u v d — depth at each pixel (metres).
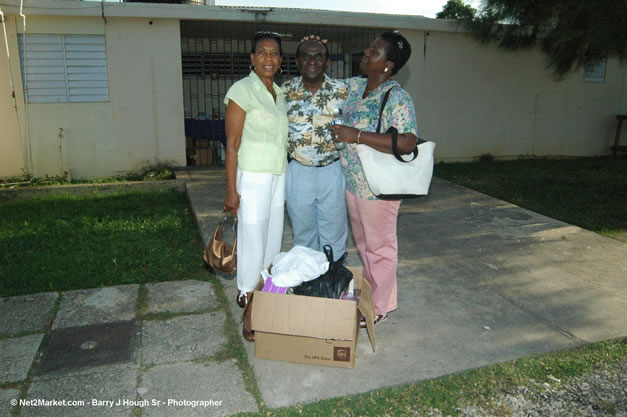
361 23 8.95
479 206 6.54
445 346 3.03
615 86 11.19
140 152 8.74
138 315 3.40
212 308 3.52
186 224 5.79
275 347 2.80
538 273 4.19
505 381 2.71
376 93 2.77
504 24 8.91
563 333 3.20
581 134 11.27
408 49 2.75
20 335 3.13
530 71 10.52
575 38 7.27
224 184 7.53
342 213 3.34
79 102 8.29
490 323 3.32
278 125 2.84
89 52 8.19
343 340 2.70
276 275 2.79
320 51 2.90
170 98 8.68
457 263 4.42
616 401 2.58
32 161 8.26
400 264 4.39
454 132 10.36
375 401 2.53
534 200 6.95
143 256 4.61
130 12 8.01
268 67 2.76
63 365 2.80
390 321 3.33
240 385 2.63
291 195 3.24
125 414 2.40
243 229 2.92
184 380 2.67
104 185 7.60
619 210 6.40
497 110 10.52
